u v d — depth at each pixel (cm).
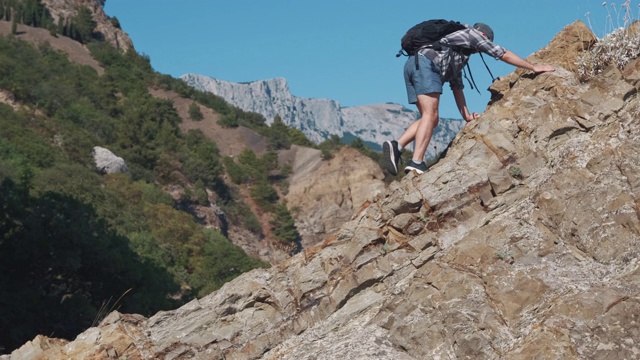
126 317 770
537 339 580
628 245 643
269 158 8719
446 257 683
